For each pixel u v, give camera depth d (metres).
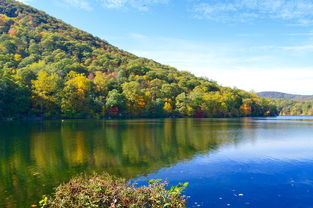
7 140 34.44
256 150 27.95
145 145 30.89
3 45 127.12
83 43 175.12
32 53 135.38
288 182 16.77
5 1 196.25
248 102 152.12
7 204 12.93
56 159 23.11
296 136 41.00
